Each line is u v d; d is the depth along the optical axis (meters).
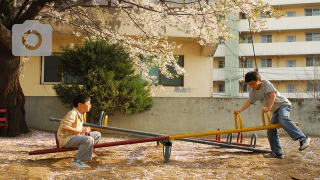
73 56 8.95
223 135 9.38
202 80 12.27
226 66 30.83
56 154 5.23
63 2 8.94
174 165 4.64
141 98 9.16
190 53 12.27
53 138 7.82
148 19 9.84
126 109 8.95
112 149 6.12
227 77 30.66
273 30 31.11
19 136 7.95
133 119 9.50
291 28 30.64
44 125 9.48
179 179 3.81
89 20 10.13
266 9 7.76
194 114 9.53
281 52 30.52
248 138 8.80
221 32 8.66
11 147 5.80
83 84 8.91
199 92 12.23
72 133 4.60
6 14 7.89
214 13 7.89
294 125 4.52
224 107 9.52
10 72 7.66
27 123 9.45
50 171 4.01
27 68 11.49
